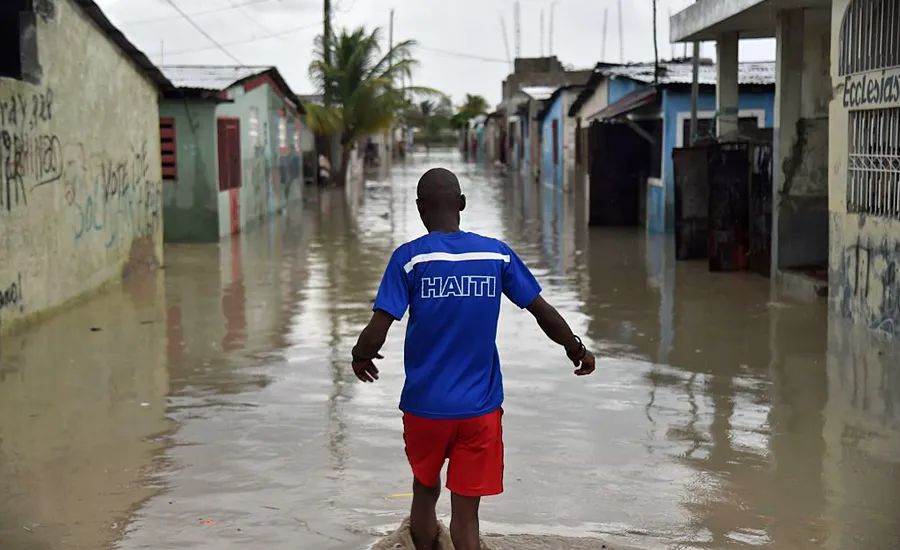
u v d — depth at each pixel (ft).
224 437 20.53
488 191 102.47
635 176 63.57
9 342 29.71
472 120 261.44
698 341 29.50
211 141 55.83
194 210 56.24
